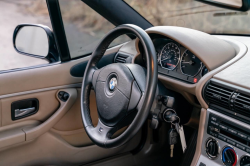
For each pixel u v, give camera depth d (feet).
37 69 5.02
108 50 5.87
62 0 5.10
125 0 5.79
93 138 3.78
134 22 5.91
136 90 3.47
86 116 4.15
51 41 5.24
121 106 3.53
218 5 5.88
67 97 5.27
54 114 5.16
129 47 5.81
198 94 3.91
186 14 6.33
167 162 6.19
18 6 10.07
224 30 5.85
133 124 3.31
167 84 4.75
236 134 3.54
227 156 3.67
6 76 4.69
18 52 5.65
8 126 4.82
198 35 4.46
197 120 5.12
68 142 5.50
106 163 5.72
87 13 5.45
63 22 5.18
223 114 3.72
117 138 3.44
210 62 4.08
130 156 6.00
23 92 4.87
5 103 4.71
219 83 3.69
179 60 4.56
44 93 5.10
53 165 5.29
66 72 5.28
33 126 5.07
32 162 5.08
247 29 5.56
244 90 3.42
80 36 5.44
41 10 5.63
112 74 3.78
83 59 5.52
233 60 4.09
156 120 3.92
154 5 6.12
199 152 4.03
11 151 4.80
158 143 6.14
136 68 3.68
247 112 3.37
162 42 4.90
